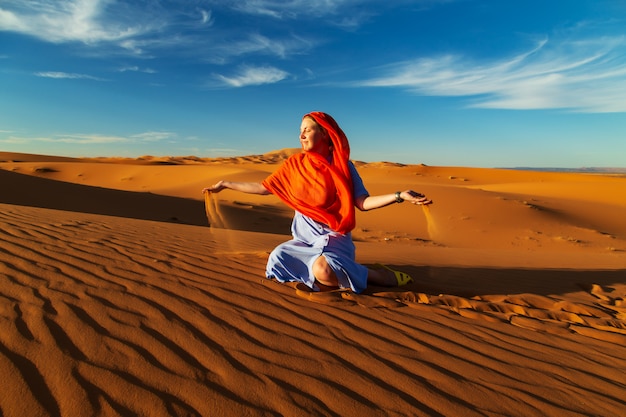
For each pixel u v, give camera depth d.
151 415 1.59
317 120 3.51
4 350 1.97
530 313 3.32
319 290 3.52
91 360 1.96
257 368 2.03
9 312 2.43
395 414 1.72
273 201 31.05
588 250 16.03
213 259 4.54
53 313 2.48
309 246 3.70
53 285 3.06
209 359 2.08
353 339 2.50
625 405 1.94
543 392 2.02
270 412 1.67
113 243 5.14
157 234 6.49
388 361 2.23
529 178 60.88
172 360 2.04
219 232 8.20
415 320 2.94
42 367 1.86
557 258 7.98
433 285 4.09
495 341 2.66
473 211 22.70
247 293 3.28
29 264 3.65
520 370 2.25
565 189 36.91
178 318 2.60
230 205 25.14
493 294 3.88
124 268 3.79
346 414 1.70
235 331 2.47
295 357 2.19
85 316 2.49
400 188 30.45
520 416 1.78
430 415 1.74
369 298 3.30
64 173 55.53
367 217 22.42
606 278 5.34
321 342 2.42
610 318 3.35
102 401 1.65
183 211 22.05
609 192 34.41
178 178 50.16
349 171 3.53
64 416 1.55
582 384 2.14
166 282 3.41
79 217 8.30
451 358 2.33
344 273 3.42
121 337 2.24
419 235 18.20
